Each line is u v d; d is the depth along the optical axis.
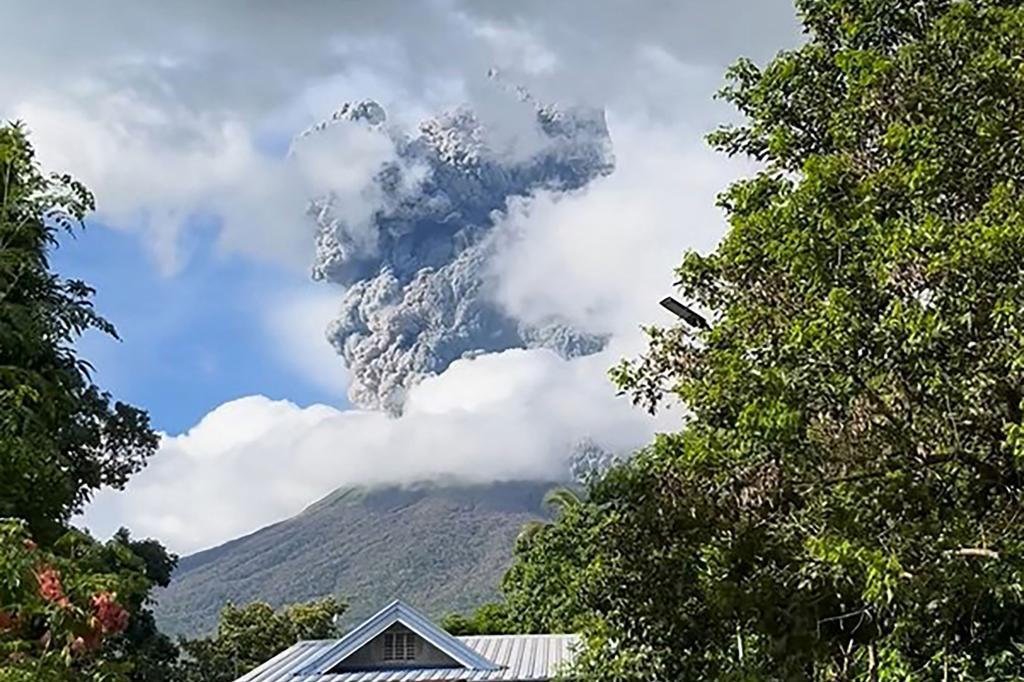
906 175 9.95
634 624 12.55
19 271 14.40
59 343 16.14
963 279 8.71
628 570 12.51
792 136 12.77
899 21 12.48
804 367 9.63
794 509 11.47
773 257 10.53
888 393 10.36
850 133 11.24
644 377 12.70
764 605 11.80
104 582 9.38
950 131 9.92
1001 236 8.54
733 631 12.32
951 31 10.64
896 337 9.13
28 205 13.48
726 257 11.83
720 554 11.96
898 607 10.07
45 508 13.77
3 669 8.35
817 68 12.96
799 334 9.45
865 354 9.29
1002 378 9.30
